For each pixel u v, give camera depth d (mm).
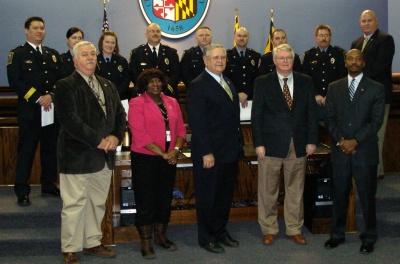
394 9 6574
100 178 3820
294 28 7145
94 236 3951
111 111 3818
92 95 3730
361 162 3869
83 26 6930
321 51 5211
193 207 4617
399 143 5555
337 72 5164
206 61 3859
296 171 4090
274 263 3805
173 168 3959
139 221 3926
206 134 3826
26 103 4543
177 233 4508
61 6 6887
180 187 4793
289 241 4246
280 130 3996
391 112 5531
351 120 3891
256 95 4066
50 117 4547
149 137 3814
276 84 4023
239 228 4594
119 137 3850
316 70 5176
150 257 3920
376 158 3914
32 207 4473
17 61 4508
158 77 3885
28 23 4570
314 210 4387
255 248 4105
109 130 3783
